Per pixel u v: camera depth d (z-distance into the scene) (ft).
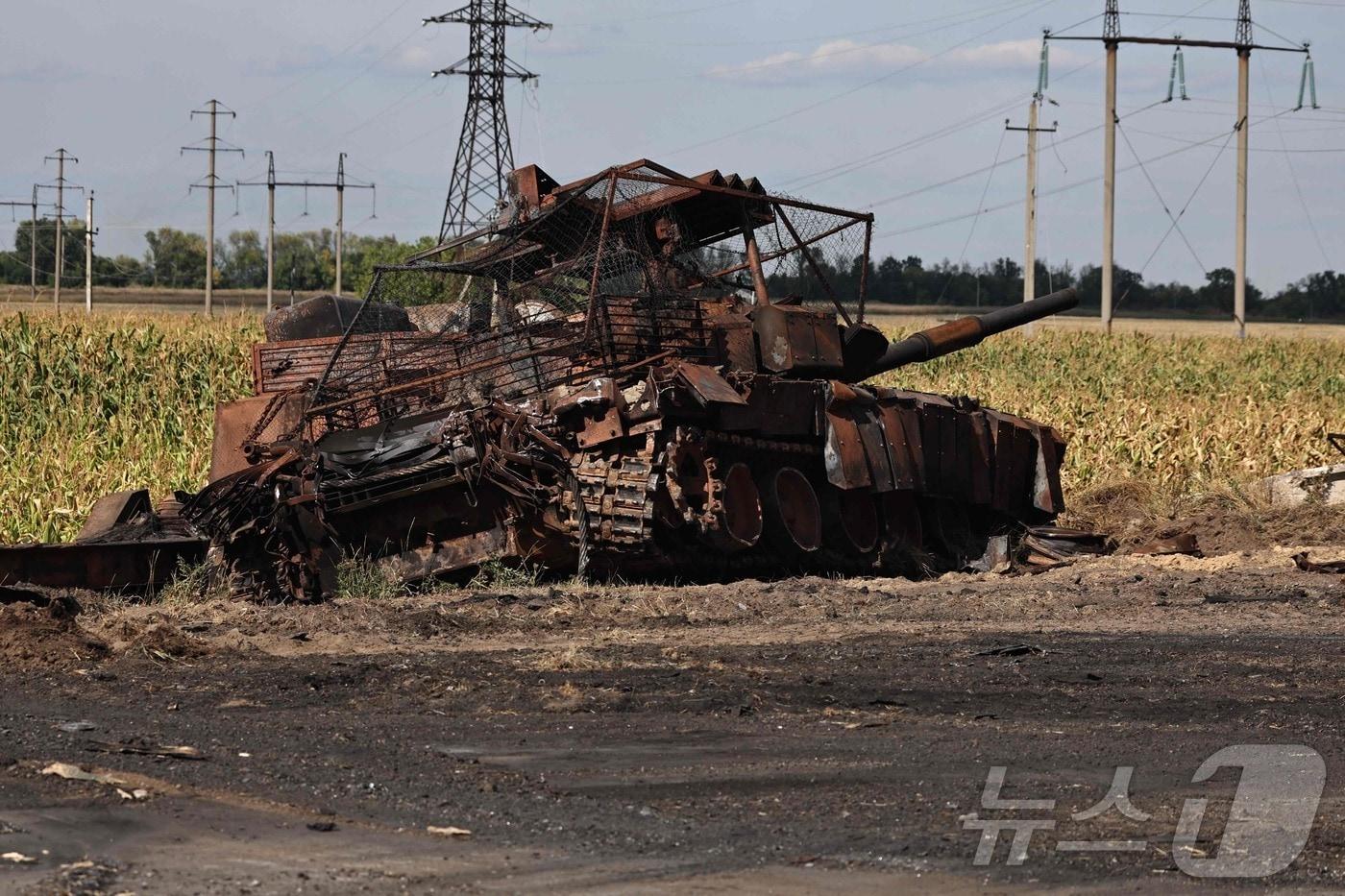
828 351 109.40
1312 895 38.93
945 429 119.34
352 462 93.71
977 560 124.26
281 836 39.50
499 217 108.58
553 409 93.40
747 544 98.43
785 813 44.09
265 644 70.69
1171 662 71.10
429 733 52.75
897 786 47.75
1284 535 129.90
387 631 74.64
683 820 42.93
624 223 108.06
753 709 58.08
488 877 36.96
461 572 94.02
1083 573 107.14
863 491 111.14
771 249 113.60
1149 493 156.04
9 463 136.15
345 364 102.12
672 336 99.50
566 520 92.58
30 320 220.84
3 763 45.37
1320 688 65.72
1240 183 355.36
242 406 103.55
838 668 67.26
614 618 80.48
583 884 36.73
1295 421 183.73
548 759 49.67
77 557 85.87
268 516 93.61
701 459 95.30
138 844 38.17
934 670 67.51
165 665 64.54
